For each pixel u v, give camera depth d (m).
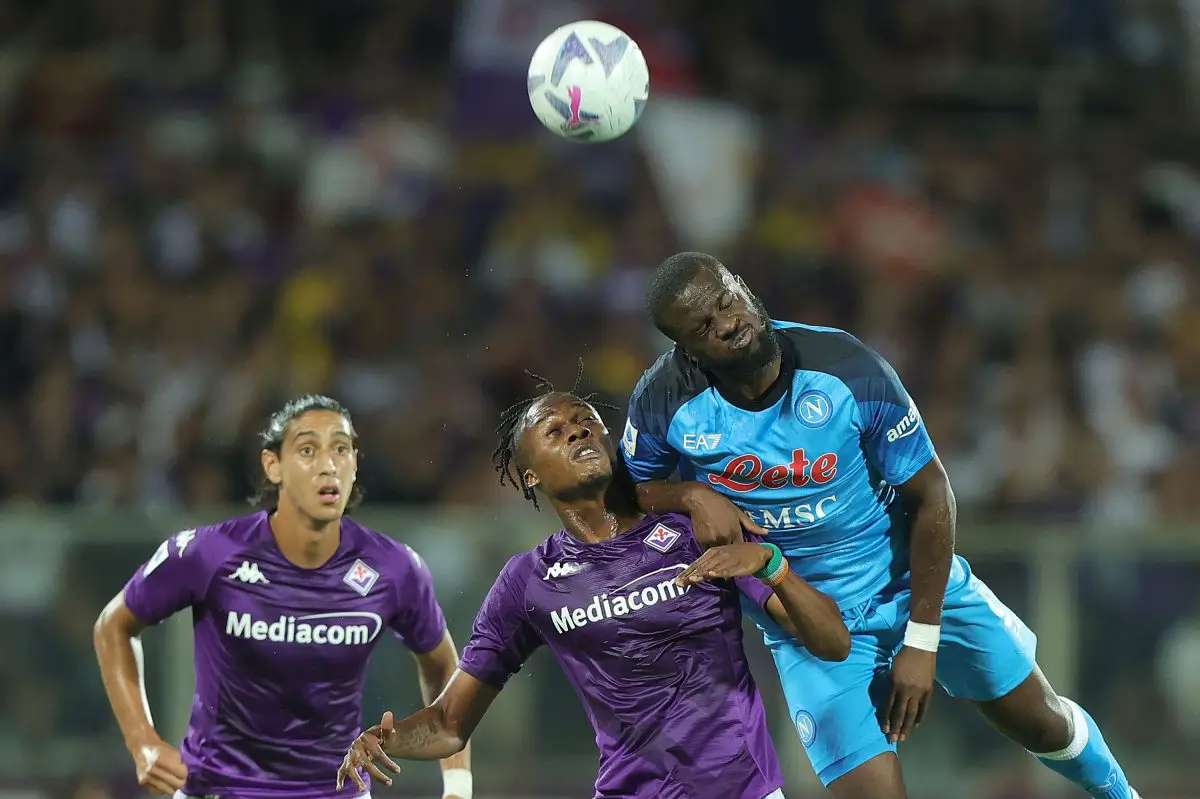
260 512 19.95
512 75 43.47
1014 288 41.94
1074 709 20.09
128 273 41.03
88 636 30.62
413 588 19.92
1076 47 45.94
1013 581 30.89
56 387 38.84
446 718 17.89
